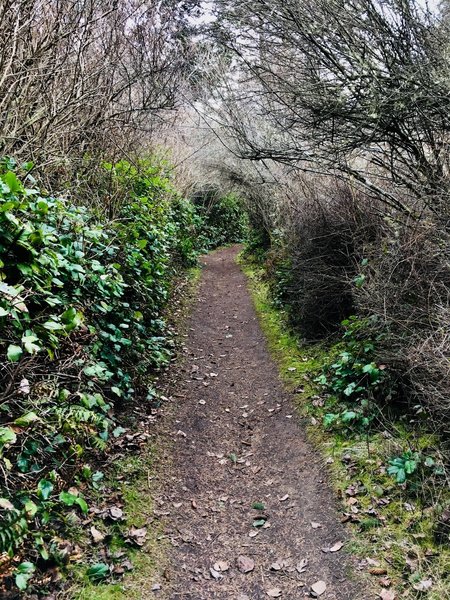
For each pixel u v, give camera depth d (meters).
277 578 3.06
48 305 3.54
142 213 6.85
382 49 4.42
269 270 10.36
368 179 5.71
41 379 3.38
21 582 2.42
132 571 3.02
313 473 4.00
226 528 3.53
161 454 4.32
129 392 4.84
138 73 6.66
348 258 6.11
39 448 3.15
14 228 3.15
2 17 4.10
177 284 10.09
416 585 2.76
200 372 6.32
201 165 15.50
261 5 4.59
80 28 5.32
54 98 5.11
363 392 4.67
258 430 4.88
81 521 3.23
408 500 3.37
